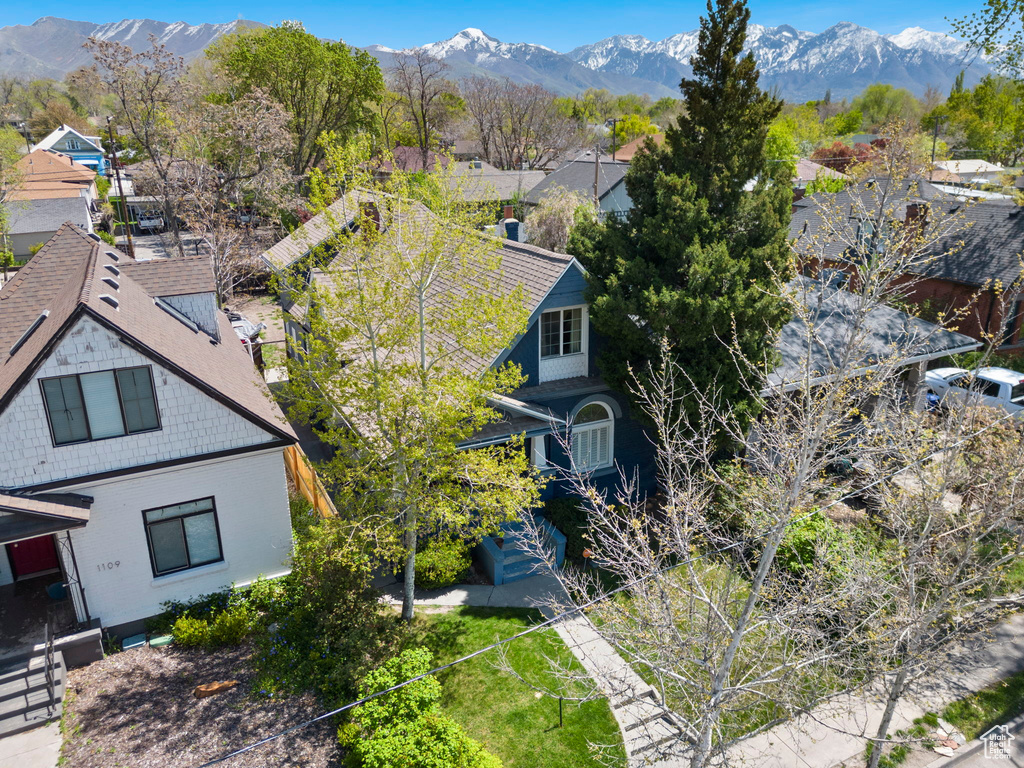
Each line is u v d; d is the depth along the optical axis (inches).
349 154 549.0
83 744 472.7
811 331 346.3
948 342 935.7
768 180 732.0
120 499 558.3
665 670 360.5
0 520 505.7
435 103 3732.8
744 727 460.8
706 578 501.4
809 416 334.6
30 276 730.8
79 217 2293.3
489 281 779.4
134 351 527.5
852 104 5787.4
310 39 2534.5
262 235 1854.1
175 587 600.1
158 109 1615.4
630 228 737.0
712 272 636.1
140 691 524.7
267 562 636.7
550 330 736.3
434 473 560.1
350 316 547.5
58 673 520.7
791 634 372.8
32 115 5693.9
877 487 501.0
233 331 920.3
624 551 494.9
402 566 684.7
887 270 390.6
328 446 969.5
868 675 395.5
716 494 636.1
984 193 1870.1
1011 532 541.0
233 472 597.6
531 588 668.7
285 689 528.4
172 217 1667.1
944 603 396.5
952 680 546.6
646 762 397.7
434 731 450.3
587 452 788.0
